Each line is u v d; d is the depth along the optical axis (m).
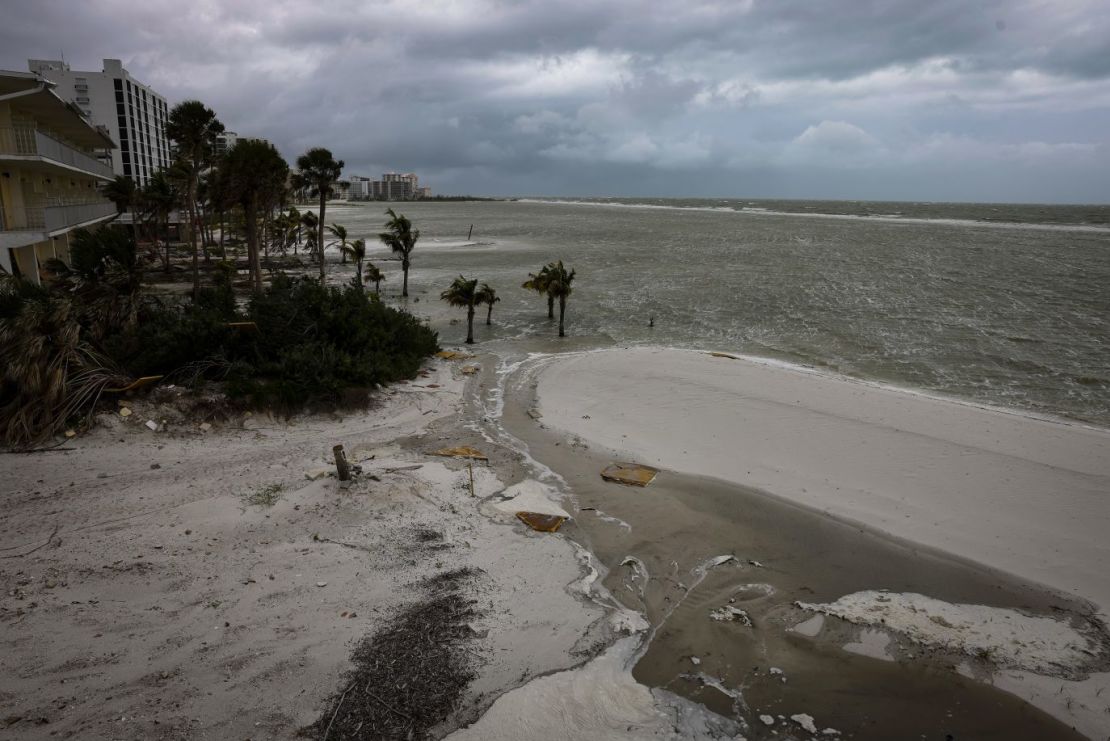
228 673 8.32
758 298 40.69
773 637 9.90
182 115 38.22
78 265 19.25
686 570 11.62
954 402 21.30
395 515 12.65
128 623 9.20
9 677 8.02
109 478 13.84
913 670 9.23
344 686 8.20
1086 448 17.11
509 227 114.94
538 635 9.45
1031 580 11.40
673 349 27.86
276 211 76.25
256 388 17.61
